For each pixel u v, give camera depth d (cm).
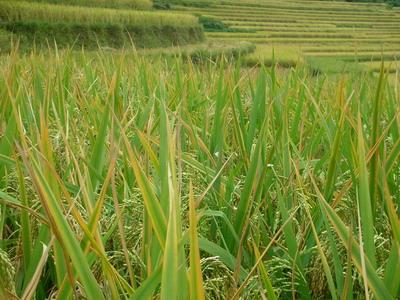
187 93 401
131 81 456
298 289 198
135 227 201
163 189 158
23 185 181
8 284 158
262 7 10075
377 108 221
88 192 186
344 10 10538
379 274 175
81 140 272
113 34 4272
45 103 250
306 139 316
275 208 246
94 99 362
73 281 143
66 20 4034
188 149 323
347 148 253
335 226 160
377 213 235
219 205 229
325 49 5050
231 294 170
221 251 181
